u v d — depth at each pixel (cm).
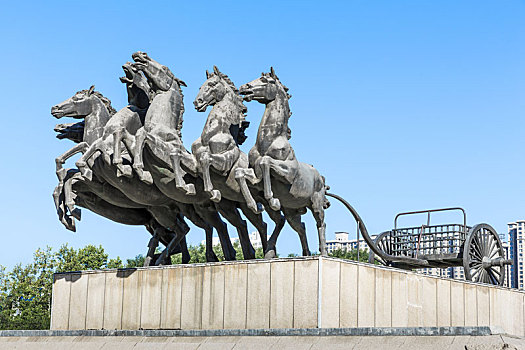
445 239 2327
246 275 1780
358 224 2136
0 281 5441
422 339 1205
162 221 2142
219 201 1928
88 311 2120
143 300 1995
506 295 2294
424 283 1928
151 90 2062
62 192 2095
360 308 1717
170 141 1956
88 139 2158
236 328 1770
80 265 5347
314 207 1972
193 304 1878
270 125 1858
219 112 1933
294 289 1680
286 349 1405
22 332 2116
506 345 1060
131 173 1900
